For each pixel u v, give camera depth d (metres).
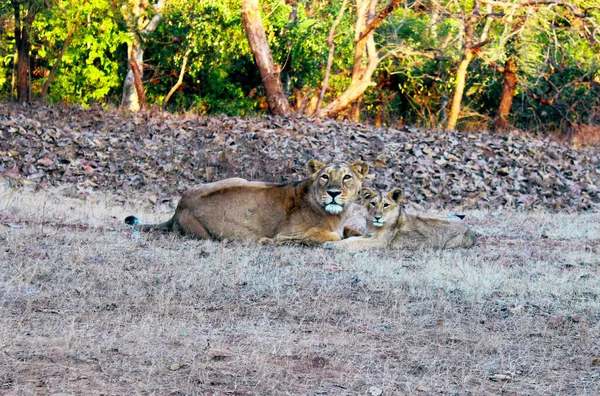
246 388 5.75
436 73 40.12
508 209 19.12
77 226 12.52
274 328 7.30
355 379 6.04
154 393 5.60
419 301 8.47
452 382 6.07
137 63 37.22
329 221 11.73
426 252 11.64
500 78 41.25
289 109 30.58
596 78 38.22
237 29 35.66
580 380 6.22
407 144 22.72
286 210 11.76
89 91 39.72
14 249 10.30
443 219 12.41
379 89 42.28
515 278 9.83
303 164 20.86
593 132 30.80
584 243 13.52
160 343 6.71
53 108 25.06
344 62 38.41
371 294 8.71
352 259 10.65
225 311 7.83
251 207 11.80
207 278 9.01
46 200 15.37
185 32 37.84
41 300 7.89
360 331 7.33
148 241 11.51
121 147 21.11
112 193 17.89
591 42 34.00
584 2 32.94
